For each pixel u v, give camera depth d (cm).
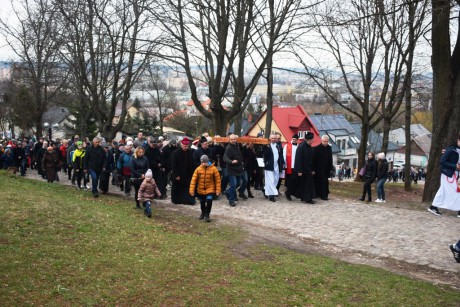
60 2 2450
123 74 3203
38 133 3850
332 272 851
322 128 7644
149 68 2862
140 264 809
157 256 870
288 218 1344
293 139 1689
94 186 1603
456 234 1185
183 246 965
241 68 2361
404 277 855
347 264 920
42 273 710
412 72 2831
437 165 1702
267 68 2267
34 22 3350
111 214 1219
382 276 846
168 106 6888
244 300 696
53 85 3788
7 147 2444
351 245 1086
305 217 1359
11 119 5303
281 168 1633
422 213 1435
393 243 1101
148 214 1274
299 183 1591
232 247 1002
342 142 7781
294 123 5122
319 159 1636
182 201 1486
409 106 2844
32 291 645
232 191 1495
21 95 4616
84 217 1107
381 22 2586
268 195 1602
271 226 1250
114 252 863
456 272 909
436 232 1202
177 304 663
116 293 677
